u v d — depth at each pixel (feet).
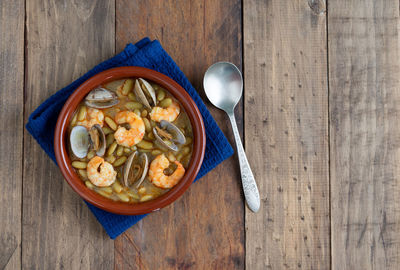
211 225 2.58
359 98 2.64
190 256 2.57
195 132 2.37
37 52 2.55
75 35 2.56
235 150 2.59
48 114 2.43
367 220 2.63
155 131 2.35
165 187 2.37
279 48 2.62
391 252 2.63
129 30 2.58
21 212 2.53
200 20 2.60
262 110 2.60
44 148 2.46
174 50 2.59
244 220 2.59
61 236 2.54
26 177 2.53
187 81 2.50
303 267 2.61
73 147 2.35
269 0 2.62
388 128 2.64
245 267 2.59
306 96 2.62
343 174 2.63
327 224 2.62
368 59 2.64
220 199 2.58
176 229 2.57
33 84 2.54
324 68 2.63
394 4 2.63
